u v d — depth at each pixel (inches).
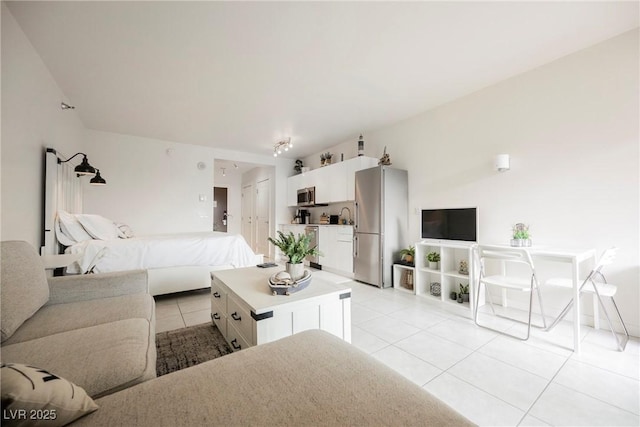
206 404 26.6
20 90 78.6
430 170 141.3
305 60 96.7
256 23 77.9
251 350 37.6
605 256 73.4
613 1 70.8
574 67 94.0
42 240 95.7
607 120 87.8
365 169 154.6
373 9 73.0
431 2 70.9
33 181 88.2
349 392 28.7
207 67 100.7
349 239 167.5
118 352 38.6
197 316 102.3
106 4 69.9
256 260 137.3
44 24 76.6
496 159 109.3
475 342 80.9
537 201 103.0
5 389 21.3
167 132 175.3
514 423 49.2
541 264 102.7
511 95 110.0
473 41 87.0
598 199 89.6
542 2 71.1
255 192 288.0
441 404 27.2
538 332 87.4
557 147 98.0
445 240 126.4
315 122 159.2
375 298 125.3
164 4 70.4
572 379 62.3
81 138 155.6
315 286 74.2
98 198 169.3
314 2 70.6
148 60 95.6
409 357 72.2
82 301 62.7
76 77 105.9
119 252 107.3
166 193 192.1
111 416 25.0
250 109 139.9
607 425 48.6
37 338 44.5
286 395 28.0
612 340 81.0
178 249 118.5
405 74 106.8
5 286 44.1
